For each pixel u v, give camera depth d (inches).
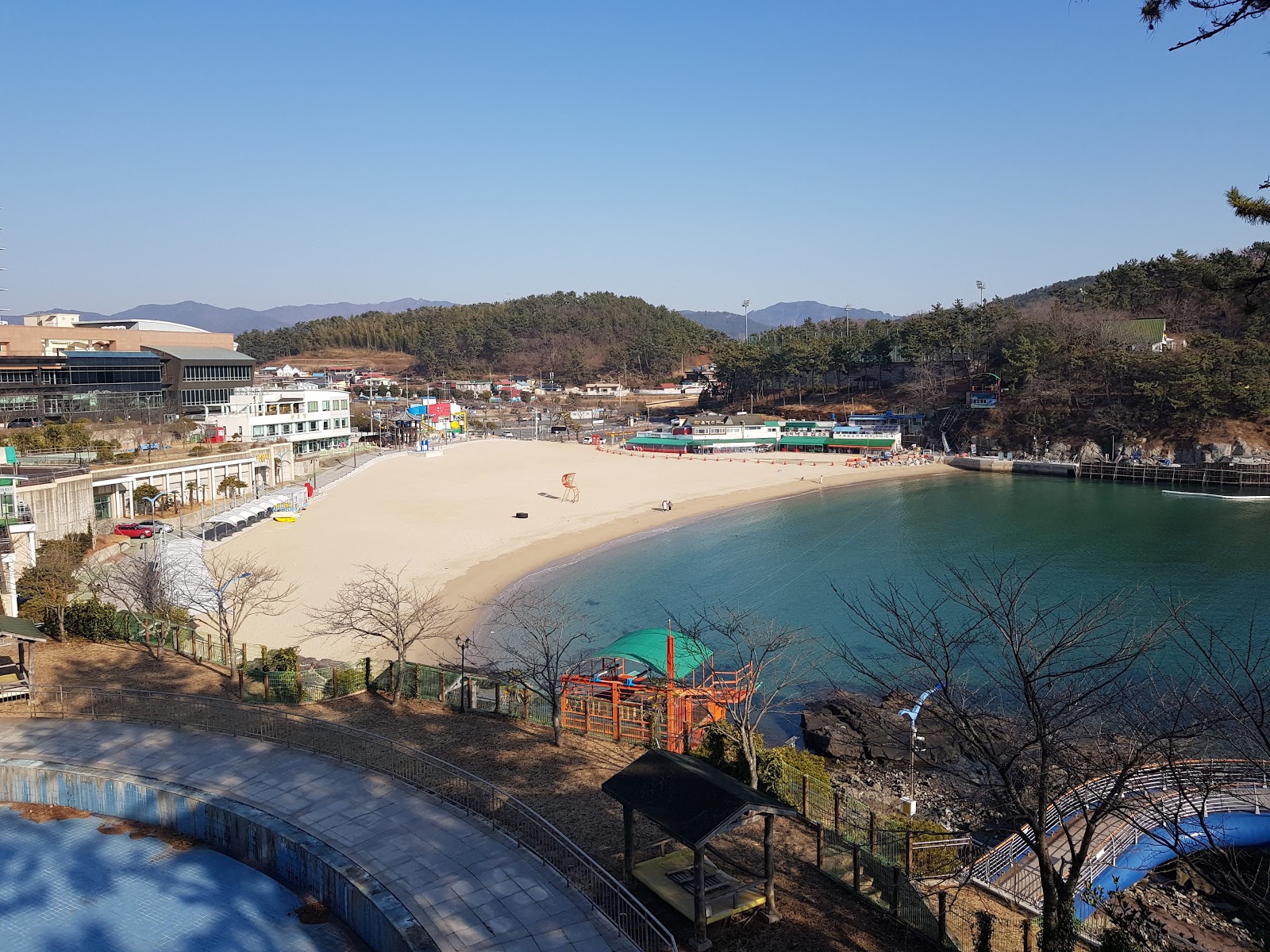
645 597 2992.1
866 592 2965.1
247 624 2361.0
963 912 973.8
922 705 1217.4
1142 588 2876.5
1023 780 870.4
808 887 857.5
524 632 2498.8
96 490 3193.9
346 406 6560.0
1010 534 4052.7
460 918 772.0
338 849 888.3
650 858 876.6
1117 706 1203.2
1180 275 7253.9
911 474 6417.3
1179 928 1082.7
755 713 1886.1
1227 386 5831.7
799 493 5556.1
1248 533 3946.9
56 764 1092.5
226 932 813.9
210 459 4097.0
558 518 4414.4
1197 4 471.8
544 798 1024.2
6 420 4124.0
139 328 5733.3
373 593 2251.5
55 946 783.7
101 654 1595.7
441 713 1326.3
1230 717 890.7
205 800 992.2
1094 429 6412.4
